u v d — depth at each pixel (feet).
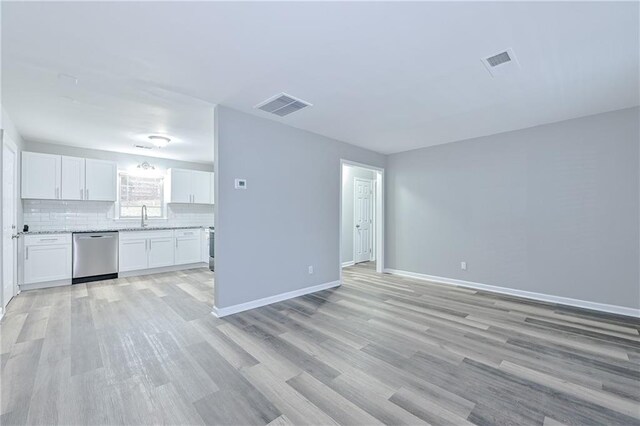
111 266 16.49
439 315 10.77
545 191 12.66
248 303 11.43
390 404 5.74
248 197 11.45
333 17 5.89
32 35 6.41
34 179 14.49
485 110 11.05
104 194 16.72
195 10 5.66
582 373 6.86
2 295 10.41
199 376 6.70
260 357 7.59
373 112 11.28
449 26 6.18
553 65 7.77
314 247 14.11
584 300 11.66
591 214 11.55
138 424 5.19
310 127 13.17
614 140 11.07
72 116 11.64
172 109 10.96
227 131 10.78
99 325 9.66
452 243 15.64
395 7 5.59
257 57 7.41
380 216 18.72
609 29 6.25
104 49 7.02
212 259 19.21
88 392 6.06
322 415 5.44
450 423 5.23
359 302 12.37
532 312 11.09
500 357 7.61
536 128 12.89
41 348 7.98
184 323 9.91
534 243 12.93
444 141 15.51
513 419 5.33
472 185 14.90
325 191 14.66
